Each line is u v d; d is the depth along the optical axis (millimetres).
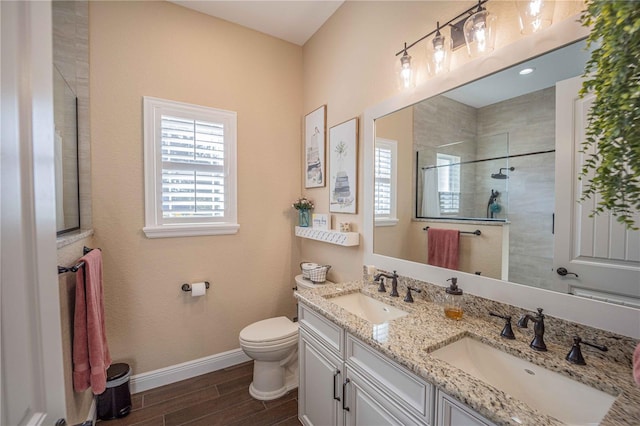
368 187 1956
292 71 2771
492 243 1244
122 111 2023
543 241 1076
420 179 1586
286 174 2760
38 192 595
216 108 2381
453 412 835
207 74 2340
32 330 573
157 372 2176
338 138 2264
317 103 2568
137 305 2111
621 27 657
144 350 2141
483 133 1269
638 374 645
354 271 2119
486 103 1256
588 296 960
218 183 2406
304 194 2795
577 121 982
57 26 1609
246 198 2551
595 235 944
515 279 1163
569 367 888
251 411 1905
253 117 2568
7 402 506
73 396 1431
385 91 1834
